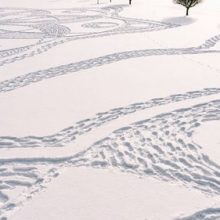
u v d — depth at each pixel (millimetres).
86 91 9797
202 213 5188
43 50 14688
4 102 9172
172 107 8594
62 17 23781
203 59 12859
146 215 5172
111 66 12117
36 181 5988
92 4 30766
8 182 5996
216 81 10359
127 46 14961
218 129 7484
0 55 14062
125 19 22250
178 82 10344
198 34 17094
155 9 26016
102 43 15586
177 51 14125
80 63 12602
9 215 5223
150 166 6328
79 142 7156
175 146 6914
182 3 23156
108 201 5465
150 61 12609
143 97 9281
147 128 7637
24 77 11227
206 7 26641
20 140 7289
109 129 7629
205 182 5859
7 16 24469
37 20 22609
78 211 5277
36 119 8156
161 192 5637
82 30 18844
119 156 6656
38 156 6691
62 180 5992
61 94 9633
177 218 5105
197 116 8109
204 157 6527
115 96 9383
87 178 6027
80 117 8211
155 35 17141
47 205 5414
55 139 7297
